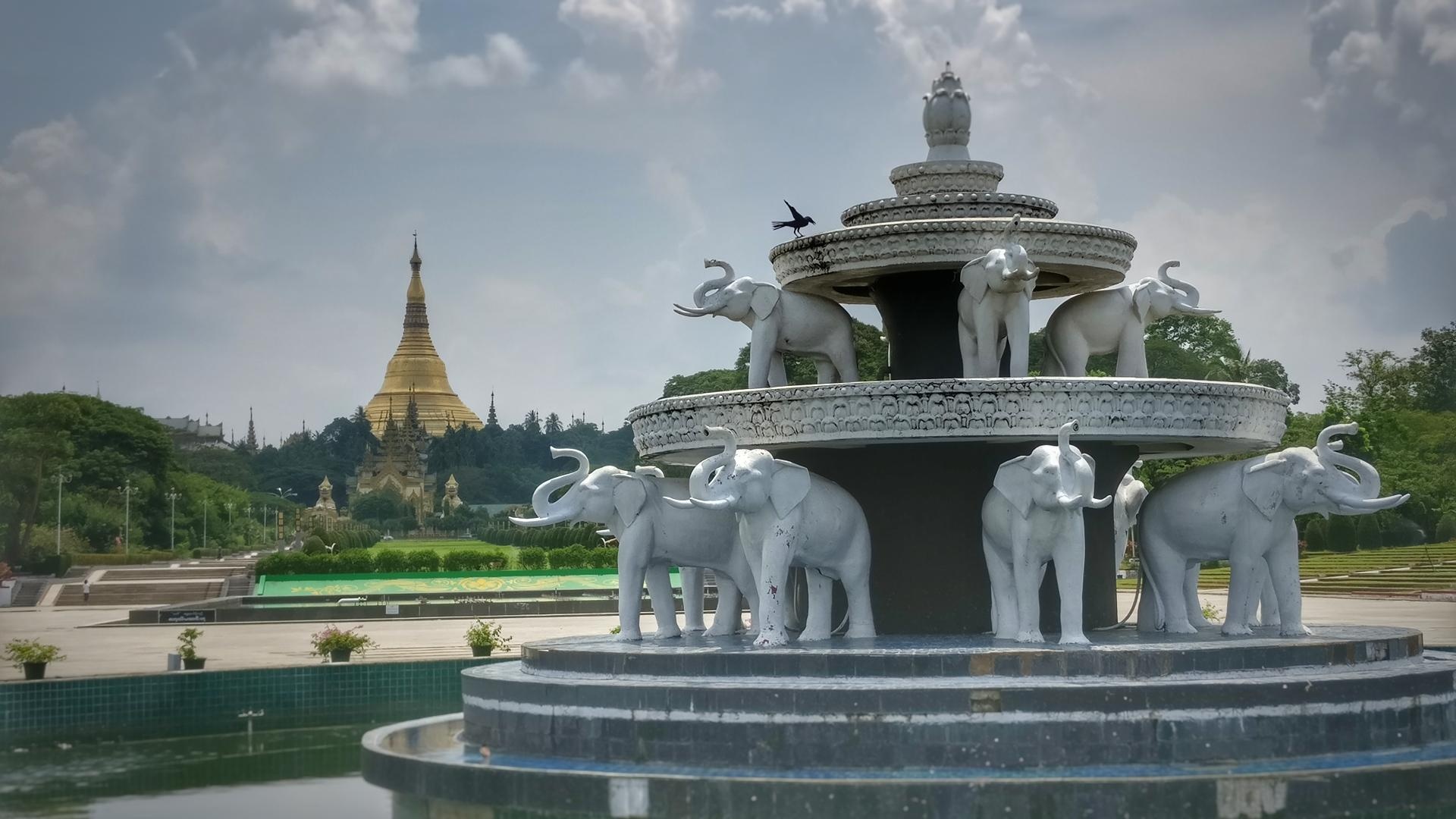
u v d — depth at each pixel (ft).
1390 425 223.51
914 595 50.52
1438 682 42.24
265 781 46.50
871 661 40.93
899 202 53.78
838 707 38.88
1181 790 33.76
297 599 164.45
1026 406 45.96
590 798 36.04
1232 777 34.01
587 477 50.60
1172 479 50.88
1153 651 40.91
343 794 43.78
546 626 131.13
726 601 52.03
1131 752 38.42
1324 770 34.73
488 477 576.61
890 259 51.72
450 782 38.19
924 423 46.19
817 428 47.19
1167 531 50.21
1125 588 154.20
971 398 45.91
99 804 42.39
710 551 50.75
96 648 105.81
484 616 151.02
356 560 209.05
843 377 54.70
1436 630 97.60
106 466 341.62
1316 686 39.93
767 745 39.09
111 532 321.52
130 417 358.64
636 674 43.27
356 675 67.36
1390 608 127.54
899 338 55.01
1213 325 202.08
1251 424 50.29
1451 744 41.98
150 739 57.98
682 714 40.01
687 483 51.49
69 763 50.93
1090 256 52.16
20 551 272.31
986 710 38.50
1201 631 50.70
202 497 394.73
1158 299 52.90
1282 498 48.03
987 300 49.90
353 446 620.90
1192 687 38.88
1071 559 44.57
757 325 53.57
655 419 51.75
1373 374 267.39
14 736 58.44
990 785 33.71
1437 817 35.01
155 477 361.10
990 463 50.44
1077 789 33.68
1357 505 47.09
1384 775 34.73
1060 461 43.78
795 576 53.52
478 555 214.69
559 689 42.22
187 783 46.11
